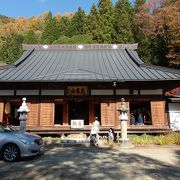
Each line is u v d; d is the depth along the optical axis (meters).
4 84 18.84
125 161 9.80
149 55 41.53
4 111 19.42
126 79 18.03
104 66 21.66
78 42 40.91
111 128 17.08
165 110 19.78
